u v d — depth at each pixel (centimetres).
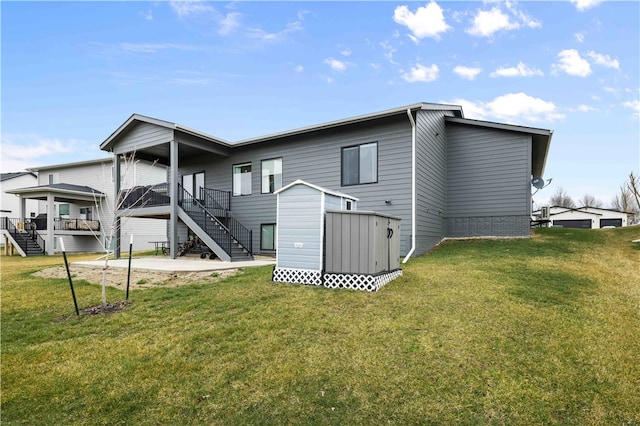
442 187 1237
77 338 418
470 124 1237
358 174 1093
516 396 279
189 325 440
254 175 1323
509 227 1184
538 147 1291
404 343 365
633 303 507
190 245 1363
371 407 270
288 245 644
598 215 2564
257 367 330
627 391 287
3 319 498
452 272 700
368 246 574
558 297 525
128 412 275
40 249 2059
